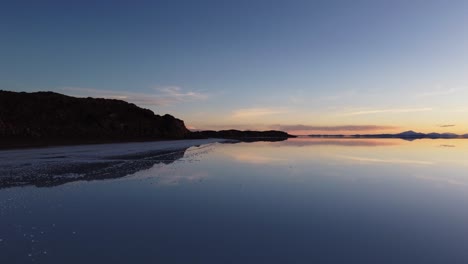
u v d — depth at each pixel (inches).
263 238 228.7
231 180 494.6
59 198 355.3
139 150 1223.5
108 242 216.7
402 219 284.0
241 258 191.6
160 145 1737.2
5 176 510.9
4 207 311.1
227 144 2003.0
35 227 248.2
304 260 189.6
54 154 957.8
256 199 361.1
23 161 742.5
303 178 522.9
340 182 486.6
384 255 199.0
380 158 925.8
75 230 242.4
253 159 864.3
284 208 320.8
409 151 1278.3
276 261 187.6
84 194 379.6
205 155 1002.1
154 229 247.3
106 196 369.1
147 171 589.6
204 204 334.6
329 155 1027.3
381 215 297.4
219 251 202.4
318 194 393.7
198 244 214.7
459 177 554.9
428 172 617.9
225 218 282.4
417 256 197.8
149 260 186.7
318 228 255.1
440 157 978.1
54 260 184.9
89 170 593.0
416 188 443.2
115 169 611.8
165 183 461.1
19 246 206.5
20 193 380.5
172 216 286.8
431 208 326.6
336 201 354.9
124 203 335.0
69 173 552.1
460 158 943.0
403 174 586.6
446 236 237.3
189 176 532.7
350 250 206.8
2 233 232.2
